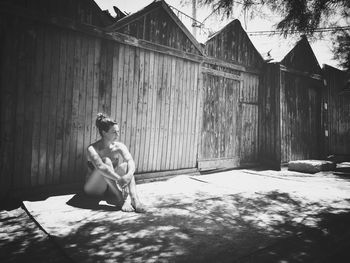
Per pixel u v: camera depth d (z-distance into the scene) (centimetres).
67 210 334
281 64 753
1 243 247
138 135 514
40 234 268
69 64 423
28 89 385
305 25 362
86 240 248
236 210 350
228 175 629
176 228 283
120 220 303
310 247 243
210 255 223
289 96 786
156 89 536
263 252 231
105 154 369
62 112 419
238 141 725
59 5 409
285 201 397
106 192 388
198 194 434
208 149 652
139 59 508
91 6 441
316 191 468
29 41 384
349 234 274
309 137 860
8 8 360
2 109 364
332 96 951
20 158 381
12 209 347
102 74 461
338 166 829
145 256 220
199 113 620
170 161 571
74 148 434
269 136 764
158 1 516
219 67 673
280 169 730
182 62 580
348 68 802
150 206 360
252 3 354
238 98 724
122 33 479
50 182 411
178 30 568
